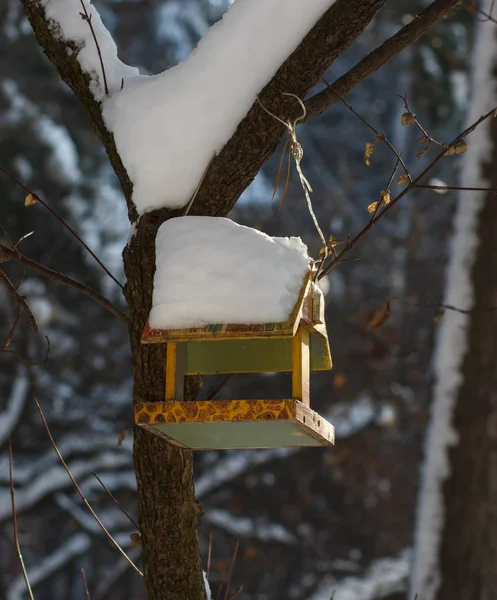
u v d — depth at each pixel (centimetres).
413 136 2181
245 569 1567
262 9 402
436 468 919
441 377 933
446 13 448
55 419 1488
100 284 1448
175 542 404
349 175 2069
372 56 445
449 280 945
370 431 1529
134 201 413
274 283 371
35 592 1515
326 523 1620
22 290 1394
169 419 368
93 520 1377
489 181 941
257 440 395
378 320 679
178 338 368
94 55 433
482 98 955
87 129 1548
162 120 409
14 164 1399
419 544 916
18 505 1304
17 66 1518
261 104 399
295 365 381
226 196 411
